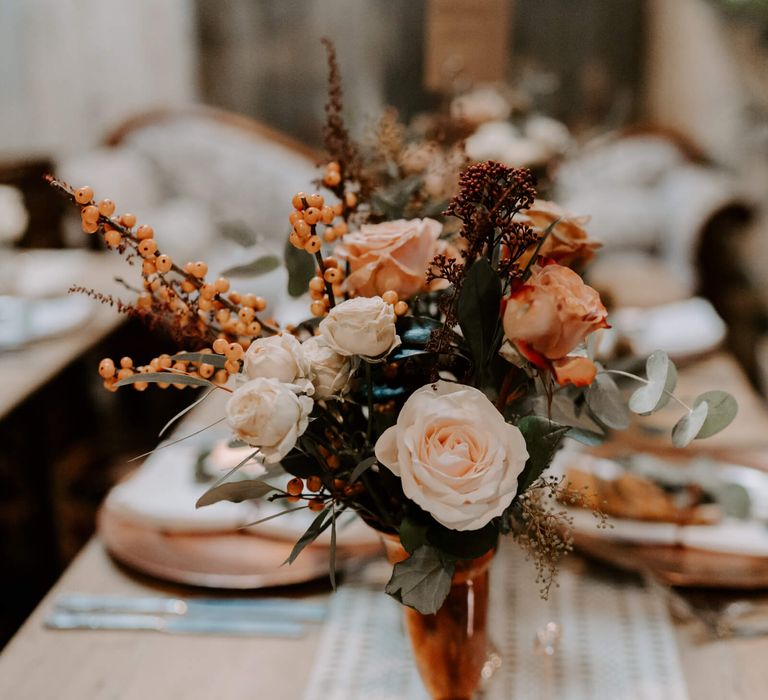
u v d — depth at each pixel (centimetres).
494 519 68
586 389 72
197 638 97
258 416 58
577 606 102
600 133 360
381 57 373
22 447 205
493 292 64
